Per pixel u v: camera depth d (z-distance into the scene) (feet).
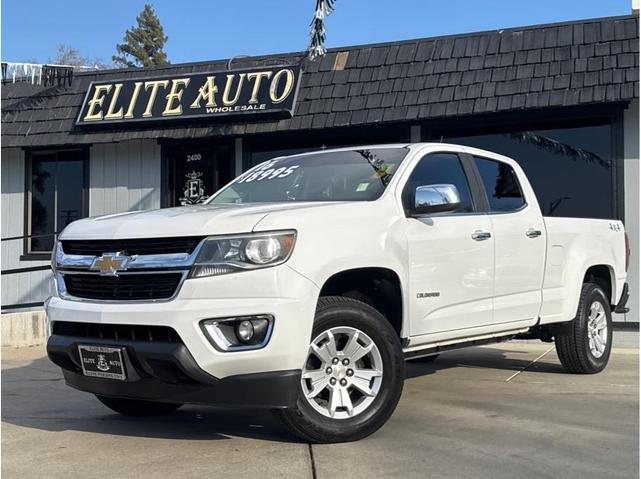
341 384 14.57
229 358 13.01
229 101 35.40
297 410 13.85
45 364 26.20
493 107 31.09
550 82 30.71
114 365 13.83
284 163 19.63
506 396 19.63
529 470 12.90
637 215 31.09
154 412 17.49
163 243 13.83
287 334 13.25
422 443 14.62
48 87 40.04
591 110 31.63
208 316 13.07
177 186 39.27
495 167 20.20
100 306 14.11
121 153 39.78
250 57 37.09
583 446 14.48
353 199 16.47
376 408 14.73
